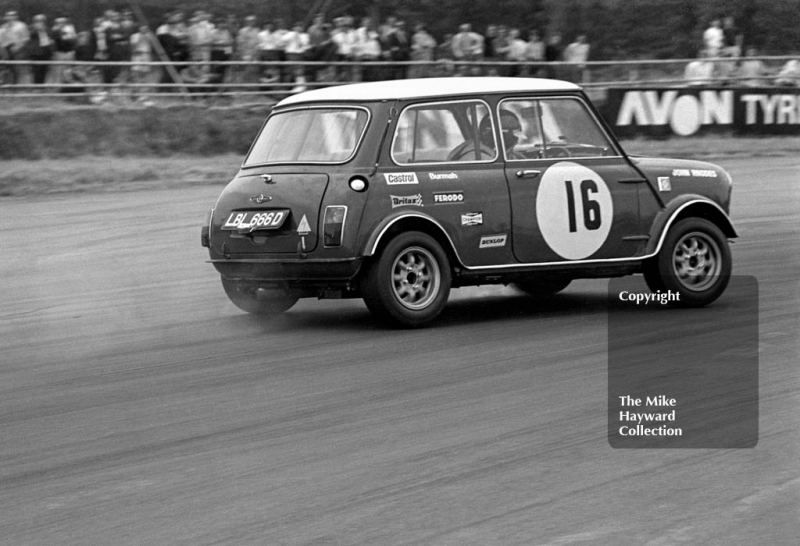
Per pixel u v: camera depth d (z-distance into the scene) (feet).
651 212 64.90
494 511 32.73
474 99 62.49
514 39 171.94
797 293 68.49
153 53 156.76
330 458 37.96
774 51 218.79
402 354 53.88
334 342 57.11
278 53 160.25
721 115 170.50
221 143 156.46
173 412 44.39
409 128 60.85
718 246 65.46
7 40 149.89
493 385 47.42
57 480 36.40
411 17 198.29
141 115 152.97
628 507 32.96
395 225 59.77
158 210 113.19
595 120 65.16
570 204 63.21
